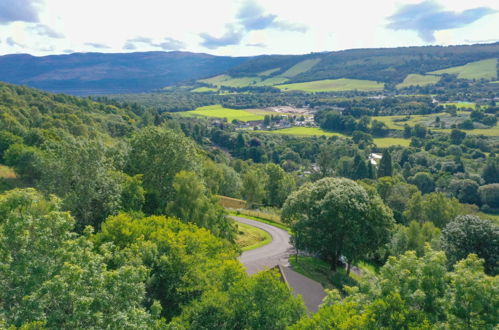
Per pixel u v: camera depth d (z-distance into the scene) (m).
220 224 55.00
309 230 48.94
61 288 17.20
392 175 163.50
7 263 18.41
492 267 49.06
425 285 20.53
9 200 21.80
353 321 18.20
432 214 96.00
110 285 19.64
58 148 47.16
